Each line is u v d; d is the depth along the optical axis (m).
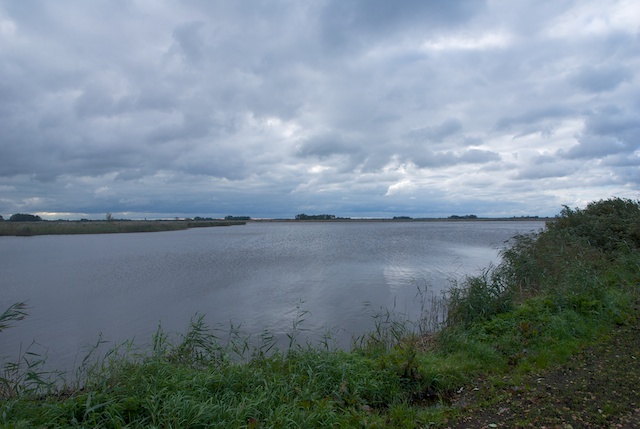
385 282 16.89
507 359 6.30
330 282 17.08
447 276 18.02
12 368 6.66
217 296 14.59
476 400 5.12
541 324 7.17
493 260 23.52
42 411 4.54
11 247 39.12
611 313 7.58
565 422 4.25
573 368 5.63
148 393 4.80
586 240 13.02
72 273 20.70
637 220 12.73
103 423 4.39
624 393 4.76
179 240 50.62
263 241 47.34
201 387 5.15
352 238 51.41
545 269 11.19
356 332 9.98
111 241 48.78
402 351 6.20
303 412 4.56
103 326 11.07
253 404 4.76
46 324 11.31
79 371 7.11
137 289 16.11
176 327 10.88
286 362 6.34
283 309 12.53
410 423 4.53
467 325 8.02
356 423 4.52
